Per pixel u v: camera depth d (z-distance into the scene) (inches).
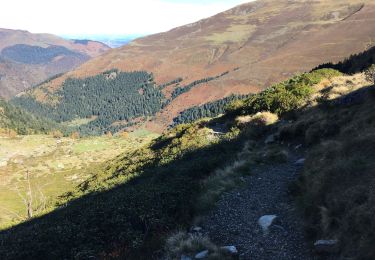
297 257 445.7
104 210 705.0
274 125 1120.2
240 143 1093.1
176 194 728.3
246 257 474.6
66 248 581.6
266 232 517.0
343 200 467.8
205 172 864.3
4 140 7234.3
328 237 443.2
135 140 7367.1
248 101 1568.7
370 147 552.4
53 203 1736.0
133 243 568.4
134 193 802.2
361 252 384.8
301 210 537.0
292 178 677.9
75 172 5024.6
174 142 1502.2
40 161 5777.6
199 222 596.1
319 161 626.8
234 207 620.4
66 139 7711.6
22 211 2691.9
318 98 1122.0
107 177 1684.3
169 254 518.3
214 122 1599.4
